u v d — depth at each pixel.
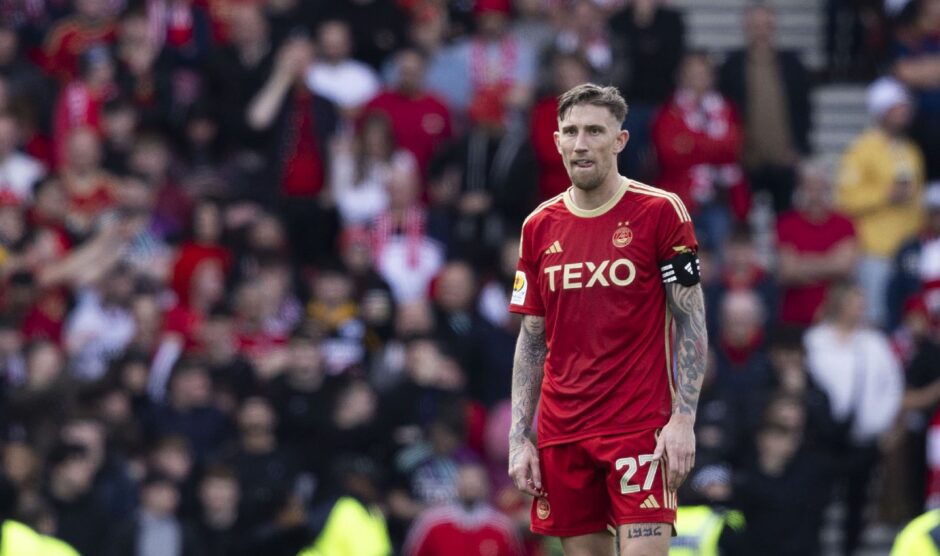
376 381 42.28
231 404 42.34
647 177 50.75
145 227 47.16
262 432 40.28
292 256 49.50
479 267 48.03
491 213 49.41
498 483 41.28
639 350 21.62
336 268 44.91
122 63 52.06
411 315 43.25
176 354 43.69
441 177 50.38
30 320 45.03
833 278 48.66
